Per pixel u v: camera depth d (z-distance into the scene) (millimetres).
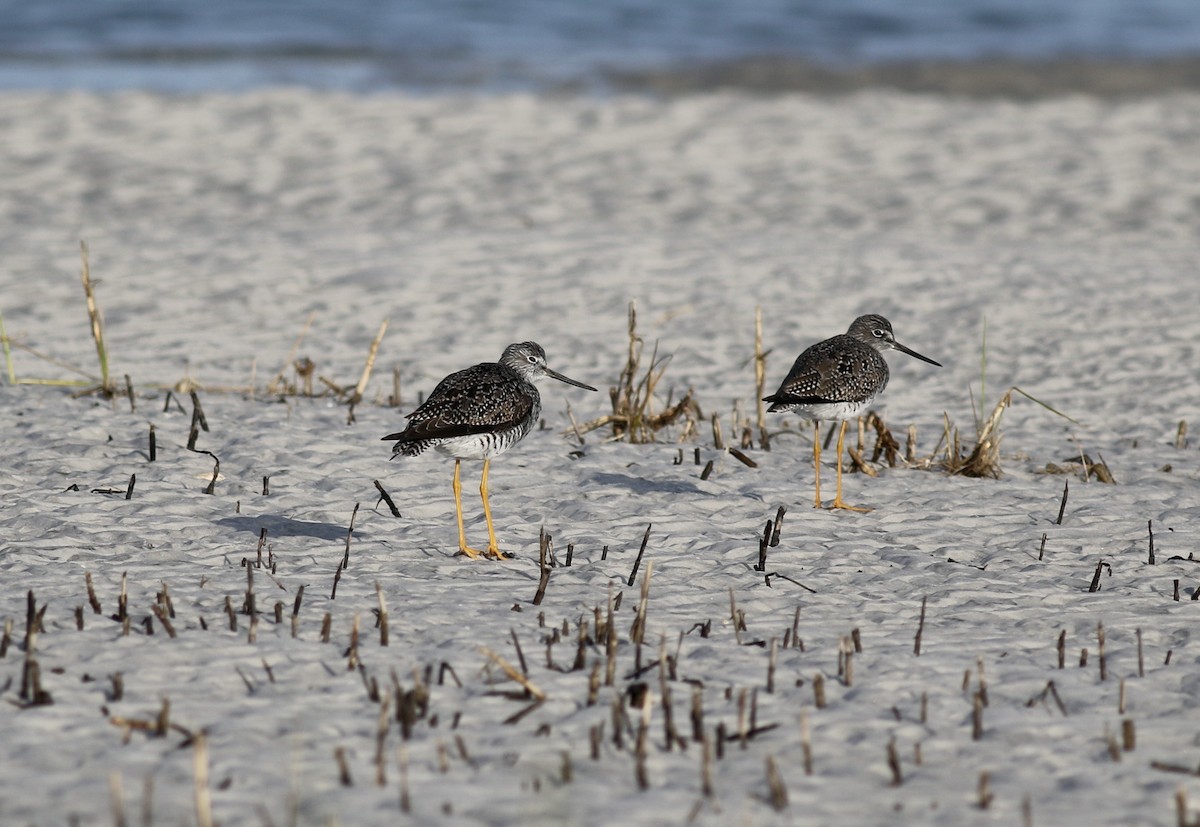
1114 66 43375
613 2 60438
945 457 15172
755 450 15375
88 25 49688
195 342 19203
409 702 8031
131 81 38219
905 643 9633
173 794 7223
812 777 7633
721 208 26844
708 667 9102
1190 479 14703
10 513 12047
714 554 11734
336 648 9242
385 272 22250
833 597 10703
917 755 7852
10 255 22453
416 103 34719
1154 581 11148
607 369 18672
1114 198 27812
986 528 12688
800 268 22844
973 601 10633
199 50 44781
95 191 26703
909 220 26203
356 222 25281
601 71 41500
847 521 12805
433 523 12461
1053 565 11570
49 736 7848
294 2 58438
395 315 20531
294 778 7441
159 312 20312
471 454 11461
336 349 19172
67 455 13789
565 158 30188
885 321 14477
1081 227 25891
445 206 26547
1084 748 8031
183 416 15375
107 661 8852
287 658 9023
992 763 7852
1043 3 62062
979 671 8836
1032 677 9000
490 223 25500
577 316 20672
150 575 10578
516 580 10930
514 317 20578
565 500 13156
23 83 37312
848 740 8102
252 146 30359
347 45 46781
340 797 7250
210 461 13867
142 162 28797
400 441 11234
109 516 12070
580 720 8250
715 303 21250
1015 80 40531
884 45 48344
